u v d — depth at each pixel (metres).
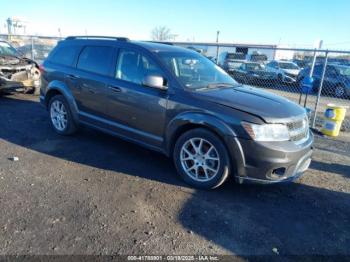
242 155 3.43
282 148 3.38
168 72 4.03
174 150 3.96
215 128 3.50
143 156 4.76
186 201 3.51
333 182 4.28
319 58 14.99
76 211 3.17
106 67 4.68
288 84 15.36
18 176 3.89
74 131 5.42
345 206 3.62
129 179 3.97
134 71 4.36
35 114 6.99
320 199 3.76
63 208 3.21
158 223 3.05
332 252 2.79
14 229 2.83
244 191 3.82
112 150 4.95
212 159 3.66
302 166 3.76
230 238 2.90
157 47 4.54
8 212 3.09
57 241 2.70
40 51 16.45
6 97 8.69
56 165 4.29
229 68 13.85
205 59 5.04
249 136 3.36
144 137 4.27
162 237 2.85
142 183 3.88
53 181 3.81
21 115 6.86
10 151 4.71
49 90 5.52
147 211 3.25
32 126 6.06
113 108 4.55
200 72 4.50
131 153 4.86
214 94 3.85
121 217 3.11
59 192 3.54
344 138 6.56
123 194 3.58
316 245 2.87
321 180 4.32
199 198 3.59
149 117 4.13
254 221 3.20
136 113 4.27
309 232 3.07
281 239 2.93
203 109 3.63
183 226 3.04
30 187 3.62
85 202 3.35
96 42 4.96
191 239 2.85
